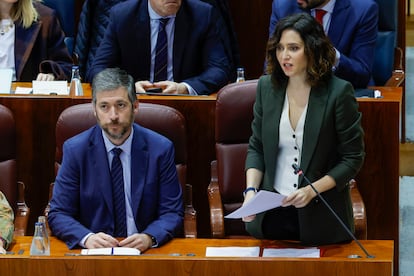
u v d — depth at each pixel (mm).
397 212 14930
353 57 16375
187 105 14875
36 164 15086
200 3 16609
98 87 12555
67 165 12961
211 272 11117
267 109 12328
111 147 12938
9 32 17891
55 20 18156
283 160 12320
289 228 12547
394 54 18328
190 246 12547
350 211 12570
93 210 13008
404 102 20922
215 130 14383
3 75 16141
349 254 12086
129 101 12625
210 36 16547
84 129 13734
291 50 11930
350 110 12117
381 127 14672
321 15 16438
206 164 15031
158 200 13055
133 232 13031
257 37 20391
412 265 16875
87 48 18719
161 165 13023
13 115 14492
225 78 16531
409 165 20828
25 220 13961
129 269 11164
